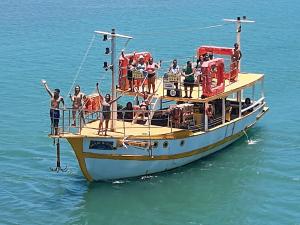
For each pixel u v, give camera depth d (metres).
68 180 49.47
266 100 71.44
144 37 108.69
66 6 152.12
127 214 44.03
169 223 42.78
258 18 131.88
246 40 107.12
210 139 52.81
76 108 47.84
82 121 48.66
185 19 129.62
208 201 45.97
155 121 52.44
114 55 48.47
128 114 52.41
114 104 48.53
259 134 59.56
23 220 42.97
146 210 44.59
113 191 47.25
